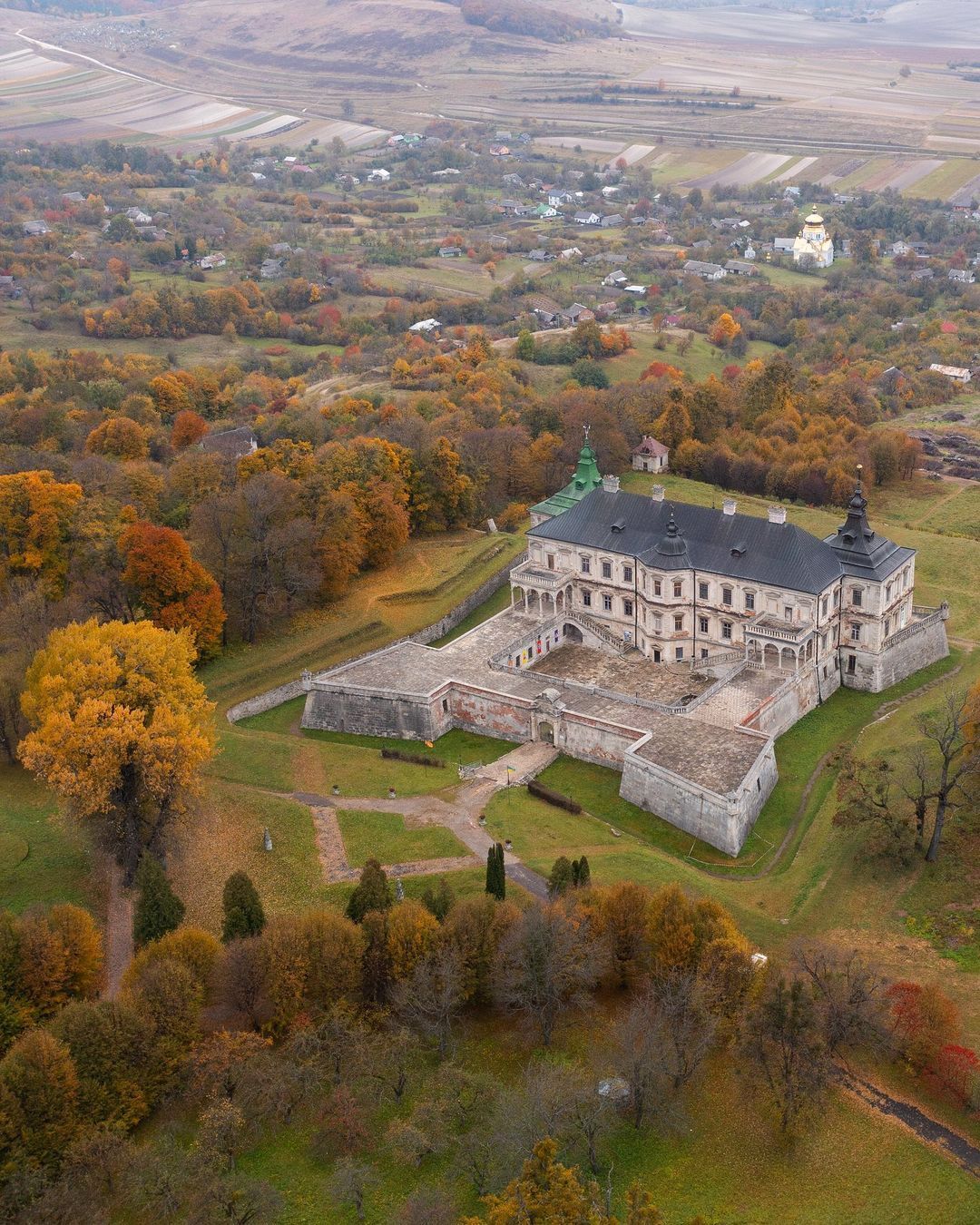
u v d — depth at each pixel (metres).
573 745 153.75
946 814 131.62
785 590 160.00
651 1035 91.94
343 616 187.00
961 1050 94.25
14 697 142.12
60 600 168.50
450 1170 89.06
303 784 145.62
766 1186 87.81
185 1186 86.12
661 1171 89.25
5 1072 88.50
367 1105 93.56
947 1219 84.56
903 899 120.00
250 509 181.88
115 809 123.00
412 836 132.12
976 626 186.62
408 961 102.31
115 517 180.62
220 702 165.50
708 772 137.62
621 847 131.62
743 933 114.19
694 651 170.50
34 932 100.81
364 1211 86.25
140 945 107.44
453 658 169.88
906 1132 91.44
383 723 161.62
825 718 161.50
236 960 99.81
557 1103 89.06
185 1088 94.75
